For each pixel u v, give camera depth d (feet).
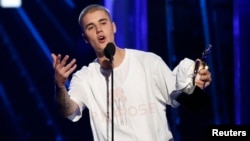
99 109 32.19
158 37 77.92
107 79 32.24
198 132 79.41
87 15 32.17
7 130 90.79
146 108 31.32
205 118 79.20
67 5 84.79
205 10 78.02
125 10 75.20
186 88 29.78
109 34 32.14
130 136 30.89
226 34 77.87
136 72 31.94
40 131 89.35
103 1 75.56
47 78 89.15
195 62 29.91
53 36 86.17
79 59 83.05
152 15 77.71
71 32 85.10
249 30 76.02
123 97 31.53
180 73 30.12
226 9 77.66
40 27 86.33
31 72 89.04
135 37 75.56
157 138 31.09
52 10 85.30
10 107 90.02
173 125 79.82
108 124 31.60
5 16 87.10
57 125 88.53
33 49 88.28
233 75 77.51
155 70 31.89
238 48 76.69
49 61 88.28
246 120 76.48
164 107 32.19
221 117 78.18
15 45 88.33
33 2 85.87
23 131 89.66
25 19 86.89
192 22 78.48
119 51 32.63
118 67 32.19
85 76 33.01
